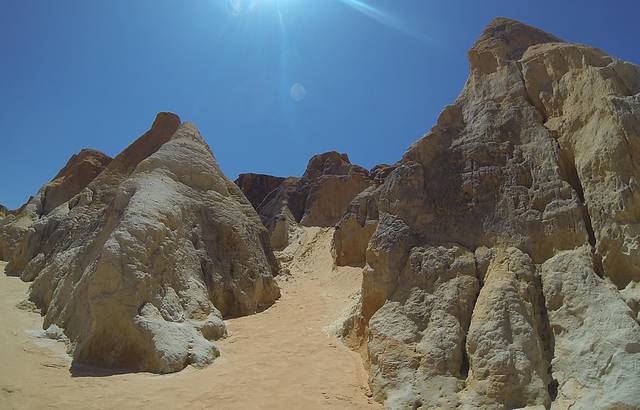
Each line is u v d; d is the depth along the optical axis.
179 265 9.72
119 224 9.11
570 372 5.64
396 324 6.89
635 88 7.35
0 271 16.31
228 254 11.84
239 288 11.32
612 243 6.36
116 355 7.52
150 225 9.29
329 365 7.42
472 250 7.49
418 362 6.33
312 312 11.12
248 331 9.48
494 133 8.31
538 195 7.38
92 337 7.62
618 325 5.61
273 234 22.27
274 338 8.97
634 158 6.63
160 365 7.18
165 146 12.88
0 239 19.31
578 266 6.43
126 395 6.19
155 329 7.63
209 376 6.97
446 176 8.36
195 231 11.27
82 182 21.09
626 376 5.14
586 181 6.99
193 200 11.97
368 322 7.83
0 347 7.69
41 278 11.60
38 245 15.92
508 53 9.39
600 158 6.84
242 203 15.19
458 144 8.59
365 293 7.96
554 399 5.50
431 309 6.92
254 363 7.55
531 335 5.96
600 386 5.27
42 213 20.41
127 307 7.89
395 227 8.04
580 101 7.61
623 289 6.12
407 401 5.79
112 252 8.32
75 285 9.62
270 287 12.58
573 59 8.06
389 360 6.43
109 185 15.61
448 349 6.29
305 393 6.37
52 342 8.28
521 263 6.81
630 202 6.39
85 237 12.20
